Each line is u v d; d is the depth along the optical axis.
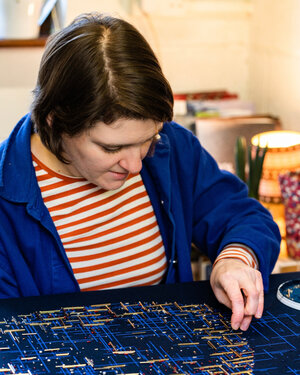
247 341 0.96
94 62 0.92
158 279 1.32
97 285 1.26
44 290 1.22
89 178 1.06
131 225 1.27
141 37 0.97
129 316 1.04
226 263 1.11
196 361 0.90
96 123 0.93
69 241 1.23
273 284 1.17
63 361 0.90
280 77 2.74
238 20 2.97
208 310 1.07
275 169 2.16
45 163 1.20
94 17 1.01
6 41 2.14
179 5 2.79
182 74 2.97
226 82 3.05
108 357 0.91
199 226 1.34
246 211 1.32
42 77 1.00
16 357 0.91
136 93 0.91
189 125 2.62
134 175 1.27
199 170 1.35
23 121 1.25
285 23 2.64
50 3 2.45
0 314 1.04
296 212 2.02
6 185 1.18
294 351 0.93
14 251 1.20
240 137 2.34
